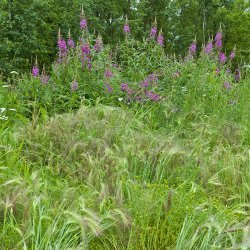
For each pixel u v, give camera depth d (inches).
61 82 290.0
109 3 850.1
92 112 234.5
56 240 113.8
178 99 287.7
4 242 116.3
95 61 296.0
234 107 283.4
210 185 171.8
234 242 111.2
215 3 1277.1
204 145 211.5
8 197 120.9
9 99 261.3
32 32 602.5
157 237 125.6
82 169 169.0
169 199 128.0
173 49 1059.3
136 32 833.5
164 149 180.9
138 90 286.5
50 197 138.6
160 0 1053.8
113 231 127.0
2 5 574.2
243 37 1267.2
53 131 203.8
